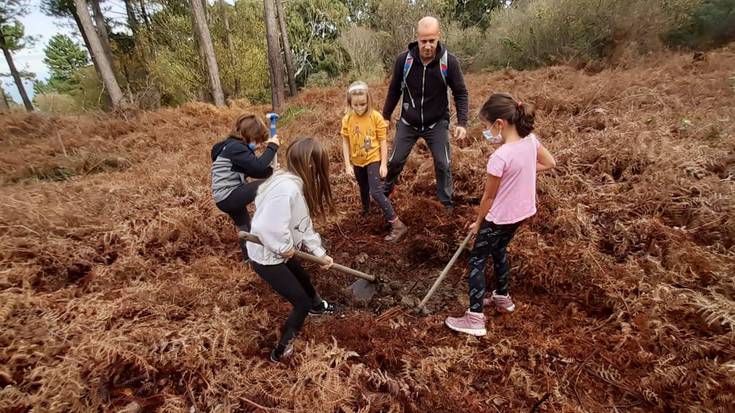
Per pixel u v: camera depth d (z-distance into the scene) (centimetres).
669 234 283
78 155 630
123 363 223
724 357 204
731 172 332
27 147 684
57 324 251
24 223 349
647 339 225
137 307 268
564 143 435
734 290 232
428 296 275
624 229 295
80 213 382
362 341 254
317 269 335
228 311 277
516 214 228
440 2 1711
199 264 333
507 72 941
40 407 191
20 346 224
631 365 217
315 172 223
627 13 969
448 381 221
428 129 355
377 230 387
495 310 274
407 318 275
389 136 573
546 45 1105
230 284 304
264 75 1636
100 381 213
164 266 334
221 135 751
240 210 321
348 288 310
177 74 1445
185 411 207
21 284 293
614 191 343
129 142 723
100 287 299
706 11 954
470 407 206
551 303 274
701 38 977
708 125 404
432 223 370
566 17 1057
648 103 527
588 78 714
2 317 242
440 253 335
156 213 401
